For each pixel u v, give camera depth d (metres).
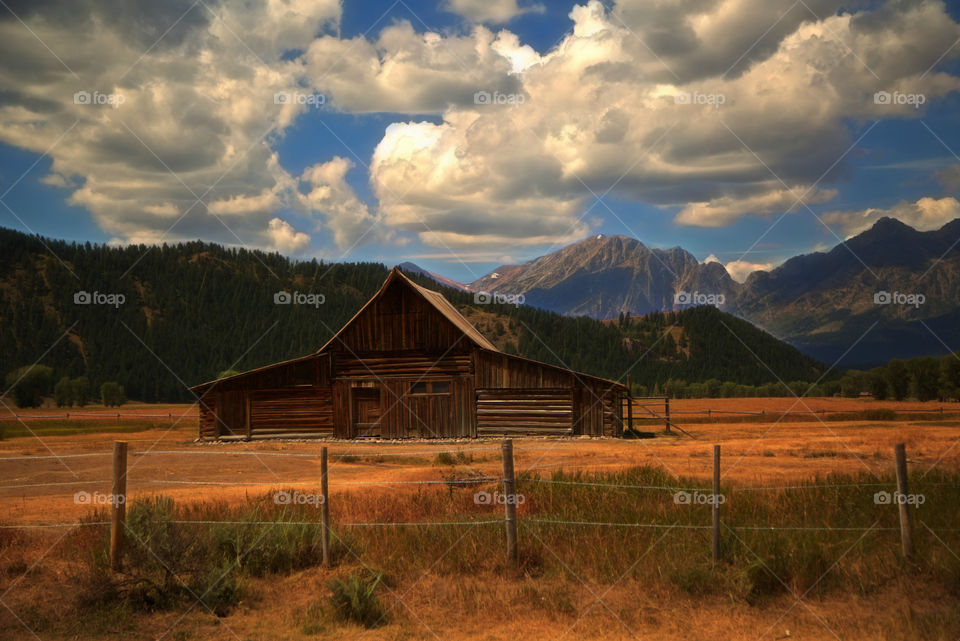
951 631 7.23
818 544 9.52
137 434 41.03
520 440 33.47
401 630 7.61
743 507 11.77
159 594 8.28
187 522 10.16
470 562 9.41
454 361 35.78
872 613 7.82
